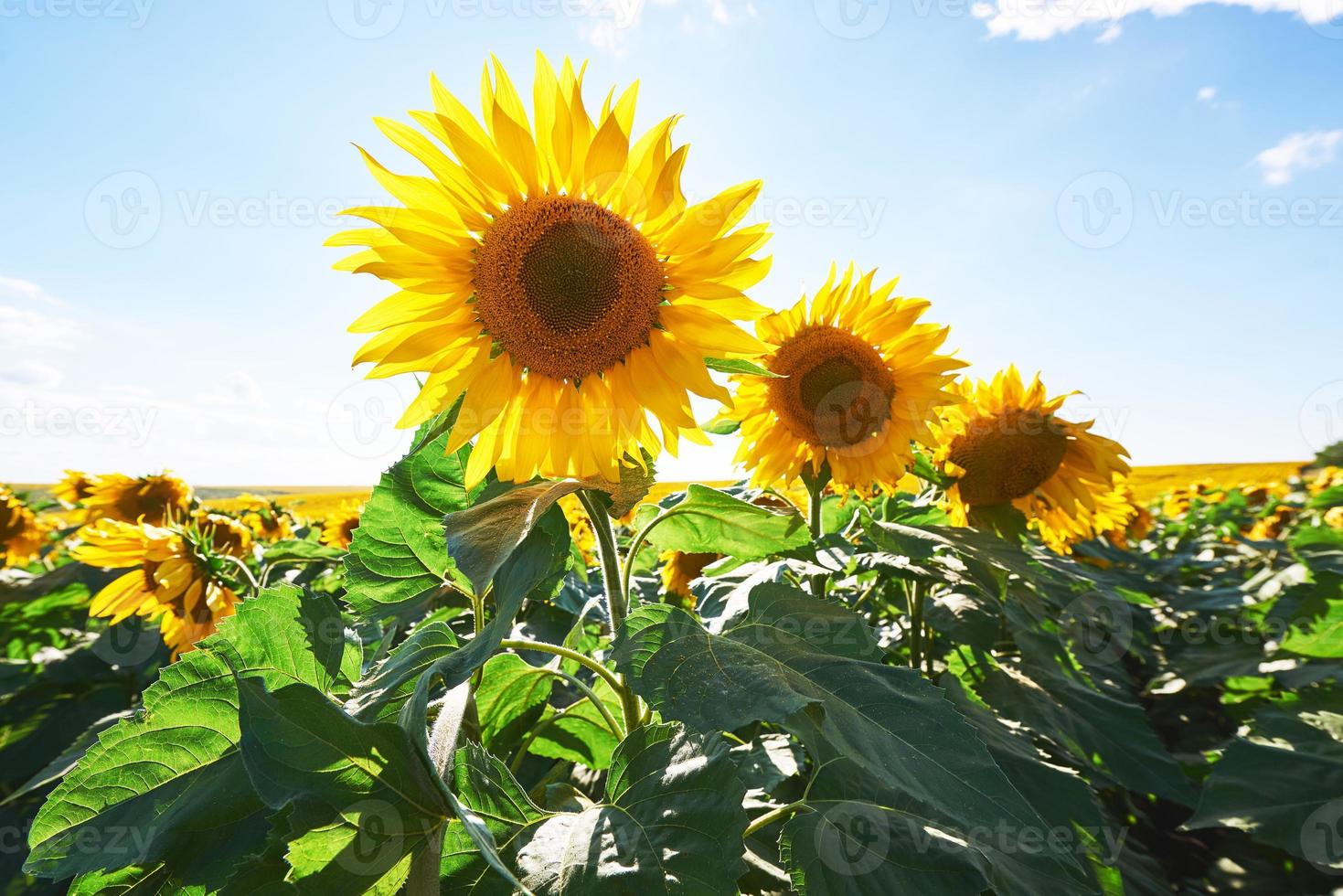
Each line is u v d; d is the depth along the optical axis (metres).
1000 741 0.59
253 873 0.33
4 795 0.74
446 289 0.44
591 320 0.43
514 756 0.54
